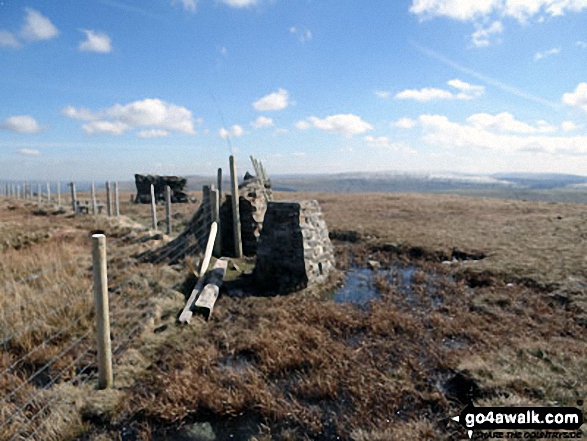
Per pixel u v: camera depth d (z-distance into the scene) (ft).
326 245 30.40
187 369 14.87
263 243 27.37
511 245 37.58
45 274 22.47
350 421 12.03
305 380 14.32
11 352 15.24
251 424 12.24
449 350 16.62
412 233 45.96
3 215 51.83
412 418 12.14
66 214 54.34
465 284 27.20
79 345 16.29
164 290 23.06
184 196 91.25
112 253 31.09
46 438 11.03
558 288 24.07
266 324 19.53
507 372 13.93
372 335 18.54
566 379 13.11
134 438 11.53
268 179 52.19
